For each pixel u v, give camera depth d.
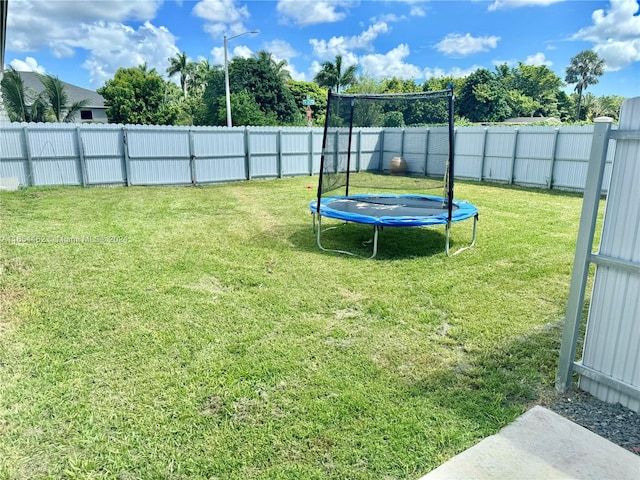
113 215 7.58
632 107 2.02
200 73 44.06
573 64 56.53
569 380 2.42
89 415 2.19
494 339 3.08
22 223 6.79
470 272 4.62
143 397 2.35
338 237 6.22
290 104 35.22
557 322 3.38
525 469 1.80
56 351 2.85
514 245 5.76
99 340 3.02
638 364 2.15
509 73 54.94
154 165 11.72
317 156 14.48
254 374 2.58
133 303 3.69
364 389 2.43
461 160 13.86
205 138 12.21
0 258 4.90
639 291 2.09
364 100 6.93
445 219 5.14
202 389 2.42
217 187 11.66
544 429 2.06
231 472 1.82
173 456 1.91
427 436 2.04
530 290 4.10
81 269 4.57
